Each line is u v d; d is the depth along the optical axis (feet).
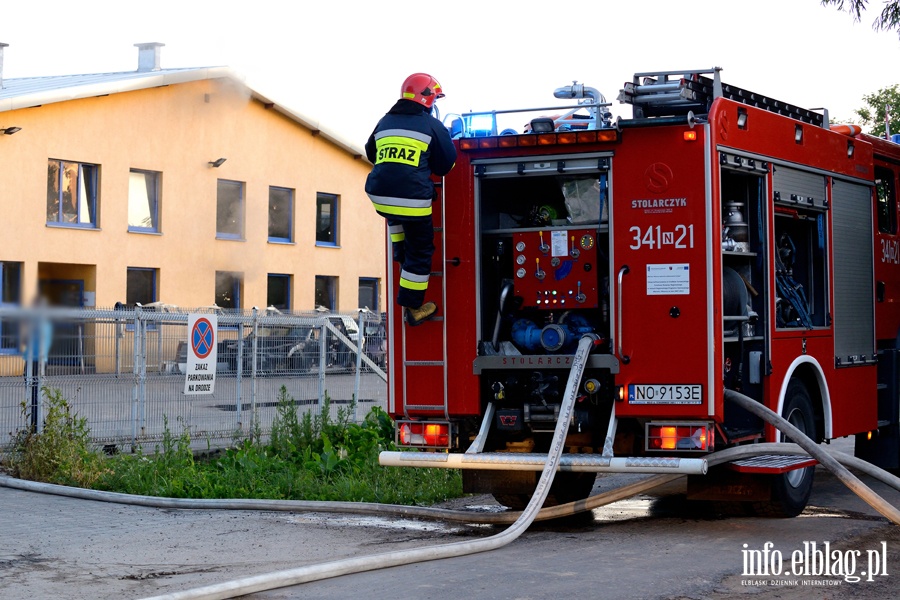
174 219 104.27
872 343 33.76
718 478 26.86
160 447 39.37
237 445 40.88
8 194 91.56
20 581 21.04
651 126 25.50
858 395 32.63
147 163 101.96
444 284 27.22
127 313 38.86
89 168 98.68
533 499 24.72
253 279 110.83
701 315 25.11
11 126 91.71
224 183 109.29
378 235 124.88
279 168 113.70
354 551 24.48
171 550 24.43
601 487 35.40
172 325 40.57
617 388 25.64
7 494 32.32
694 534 26.09
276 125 113.19
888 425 34.71
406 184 25.90
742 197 27.86
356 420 46.96
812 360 29.76
